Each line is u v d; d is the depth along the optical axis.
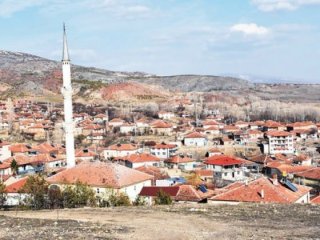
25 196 77.06
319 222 41.59
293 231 37.72
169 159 169.00
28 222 42.50
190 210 49.44
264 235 36.25
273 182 73.19
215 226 40.09
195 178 130.25
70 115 120.75
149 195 84.44
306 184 121.44
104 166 91.62
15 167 151.75
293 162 171.50
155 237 35.75
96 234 36.34
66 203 70.06
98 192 84.31
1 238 35.19
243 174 152.38
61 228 39.00
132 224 41.38
